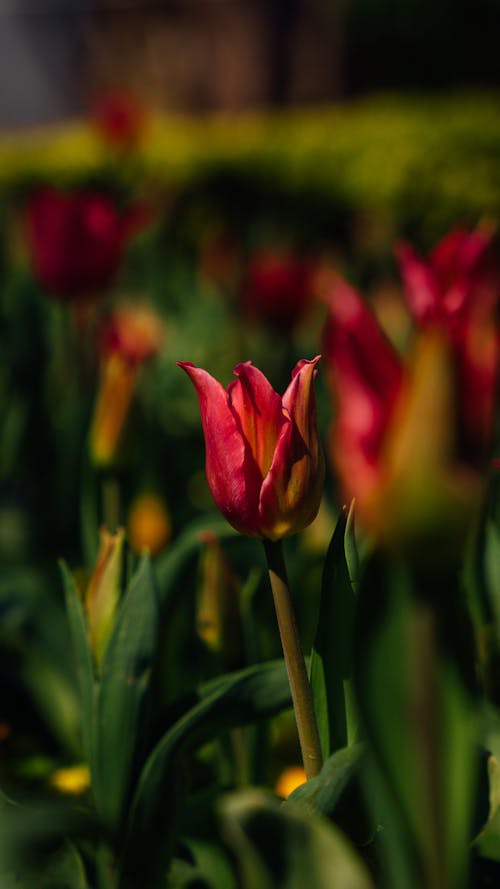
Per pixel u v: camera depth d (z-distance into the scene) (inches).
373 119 237.3
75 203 61.7
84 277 62.9
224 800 22.0
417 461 19.9
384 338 20.5
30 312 68.3
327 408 66.6
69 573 31.1
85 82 738.2
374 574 21.4
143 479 64.0
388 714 21.4
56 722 45.4
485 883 27.3
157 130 283.0
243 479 25.7
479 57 494.0
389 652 21.3
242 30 666.8
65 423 66.4
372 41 515.2
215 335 106.1
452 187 212.1
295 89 656.4
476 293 20.2
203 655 40.4
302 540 49.3
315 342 95.3
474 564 30.7
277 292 80.9
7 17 757.3
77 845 30.4
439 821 21.5
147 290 114.4
